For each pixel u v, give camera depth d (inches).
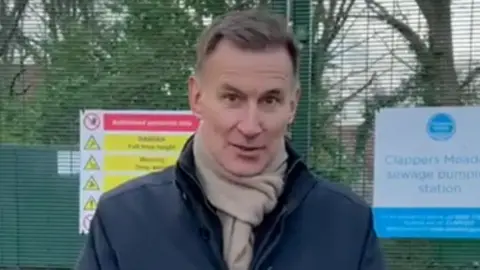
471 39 138.3
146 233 55.2
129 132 147.0
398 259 140.6
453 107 138.3
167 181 58.4
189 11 145.7
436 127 138.6
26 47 151.7
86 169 149.0
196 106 55.0
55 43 150.7
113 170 147.9
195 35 145.5
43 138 151.2
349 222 57.1
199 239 54.5
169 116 145.6
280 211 54.5
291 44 52.3
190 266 53.9
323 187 58.7
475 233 137.8
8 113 152.2
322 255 55.4
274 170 55.4
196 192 54.5
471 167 137.6
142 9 147.3
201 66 53.3
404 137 139.8
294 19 142.3
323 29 142.3
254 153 52.9
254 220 54.1
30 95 151.6
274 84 51.1
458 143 137.9
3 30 152.5
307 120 142.6
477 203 137.6
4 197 153.0
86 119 148.7
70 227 151.3
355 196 59.7
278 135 52.9
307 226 56.0
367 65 141.3
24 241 153.0
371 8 141.2
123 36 148.1
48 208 151.8
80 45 149.6
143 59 147.2
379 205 140.7
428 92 139.4
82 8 149.9
